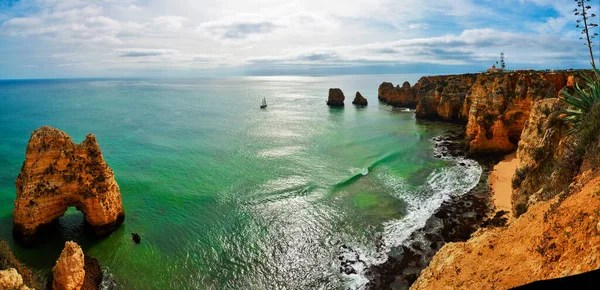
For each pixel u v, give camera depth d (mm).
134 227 28094
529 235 10391
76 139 60656
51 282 20641
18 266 18188
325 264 23703
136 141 58500
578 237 8367
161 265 23516
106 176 25984
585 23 26750
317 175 41406
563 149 17703
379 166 44281
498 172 38500
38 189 24344
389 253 24453
